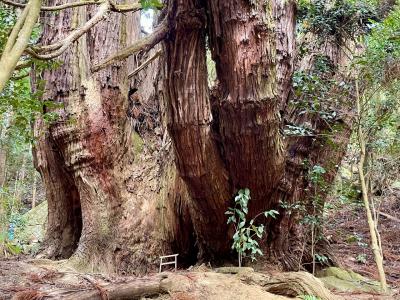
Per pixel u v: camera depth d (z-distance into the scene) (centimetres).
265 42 505
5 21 434
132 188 694
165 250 684
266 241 669
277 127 545
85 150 648
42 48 357
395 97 625
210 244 659
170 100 537
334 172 751
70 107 644
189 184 580
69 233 730
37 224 1354
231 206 609
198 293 437
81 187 655
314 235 734
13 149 1105
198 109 532
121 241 652
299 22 748
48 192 740
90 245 631
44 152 722
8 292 461
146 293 449
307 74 708
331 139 711
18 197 1485
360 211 1220
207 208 605
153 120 788
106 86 679
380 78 600
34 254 738
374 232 602
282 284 465
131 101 788
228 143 559
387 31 602
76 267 604
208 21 529
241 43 501
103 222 645
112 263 631
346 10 689
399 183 1342
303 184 727
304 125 684
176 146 552
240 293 439
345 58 731
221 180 581
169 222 691
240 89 512
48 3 689
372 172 739
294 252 712
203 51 538
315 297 446
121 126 694
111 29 702
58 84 648
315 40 747
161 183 712
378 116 638
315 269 730
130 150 716
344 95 667
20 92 463
